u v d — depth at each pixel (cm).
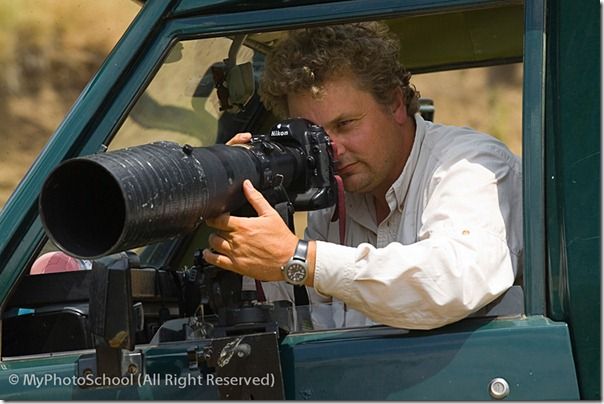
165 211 414
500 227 493
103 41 1730
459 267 468
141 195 402
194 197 428
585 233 473
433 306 465
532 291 477
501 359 466
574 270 473
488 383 466
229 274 483
